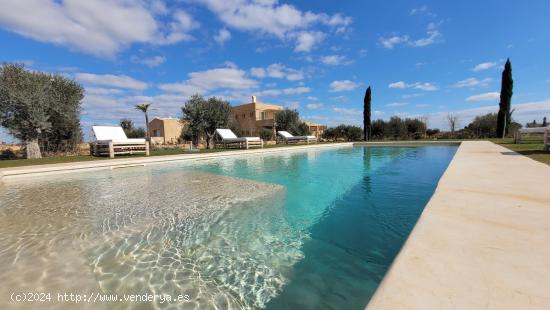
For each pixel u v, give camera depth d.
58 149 14.10
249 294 2.05
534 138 18.36
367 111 28.33
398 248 2.85
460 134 24.80
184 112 19.50
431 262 1.45
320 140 32.72
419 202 4.57
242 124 33.84
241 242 3.00
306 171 8.36
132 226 3.44
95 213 3.96
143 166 9.73
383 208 4.23
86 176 7.52
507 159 5.95
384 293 1.19
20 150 13.52
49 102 12.21
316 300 1.99
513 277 1.28
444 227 1.97
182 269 2.40
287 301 1.97
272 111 34.38
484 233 1.83
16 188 5.91
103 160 9.70
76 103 13.88
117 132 12.97
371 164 9.75
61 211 4.08
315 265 2.50
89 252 2.69
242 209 4.19
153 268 2.40
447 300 1.12
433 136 26.84
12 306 1.79
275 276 2.31
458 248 1.61
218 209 4.18
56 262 2.46
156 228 3.38
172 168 9.30
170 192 5.33
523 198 2.72
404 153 13.59
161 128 34.94
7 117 11.38
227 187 5.80
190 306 1.89
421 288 1.21
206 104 19.72
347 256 2.68
